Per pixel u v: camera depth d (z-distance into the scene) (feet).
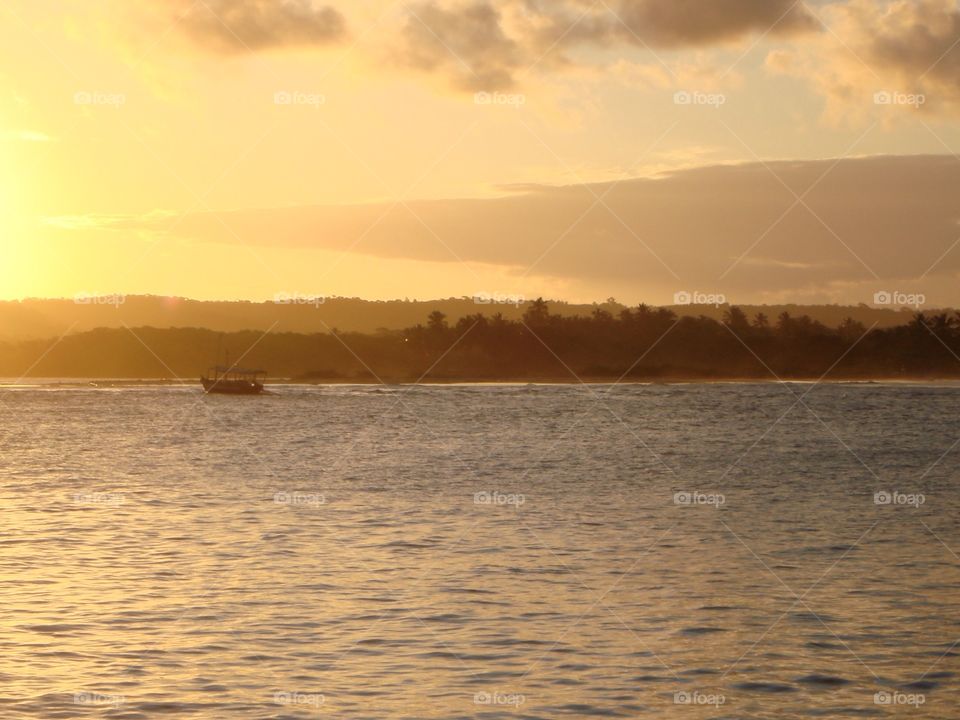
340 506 223.71
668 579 147.23
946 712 94.79
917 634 118.73
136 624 120.26
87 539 179.01
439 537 181.88
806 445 409.49
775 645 113.80
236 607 128.67
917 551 170.19
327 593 136.87
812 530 192.24
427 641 114.52
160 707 93.20
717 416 608.60
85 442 432.66
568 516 208.95
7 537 180.86
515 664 106.83
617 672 104.32
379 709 93.40
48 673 102.12
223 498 239.91
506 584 143.23
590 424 538.47
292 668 104.68
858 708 95.40
